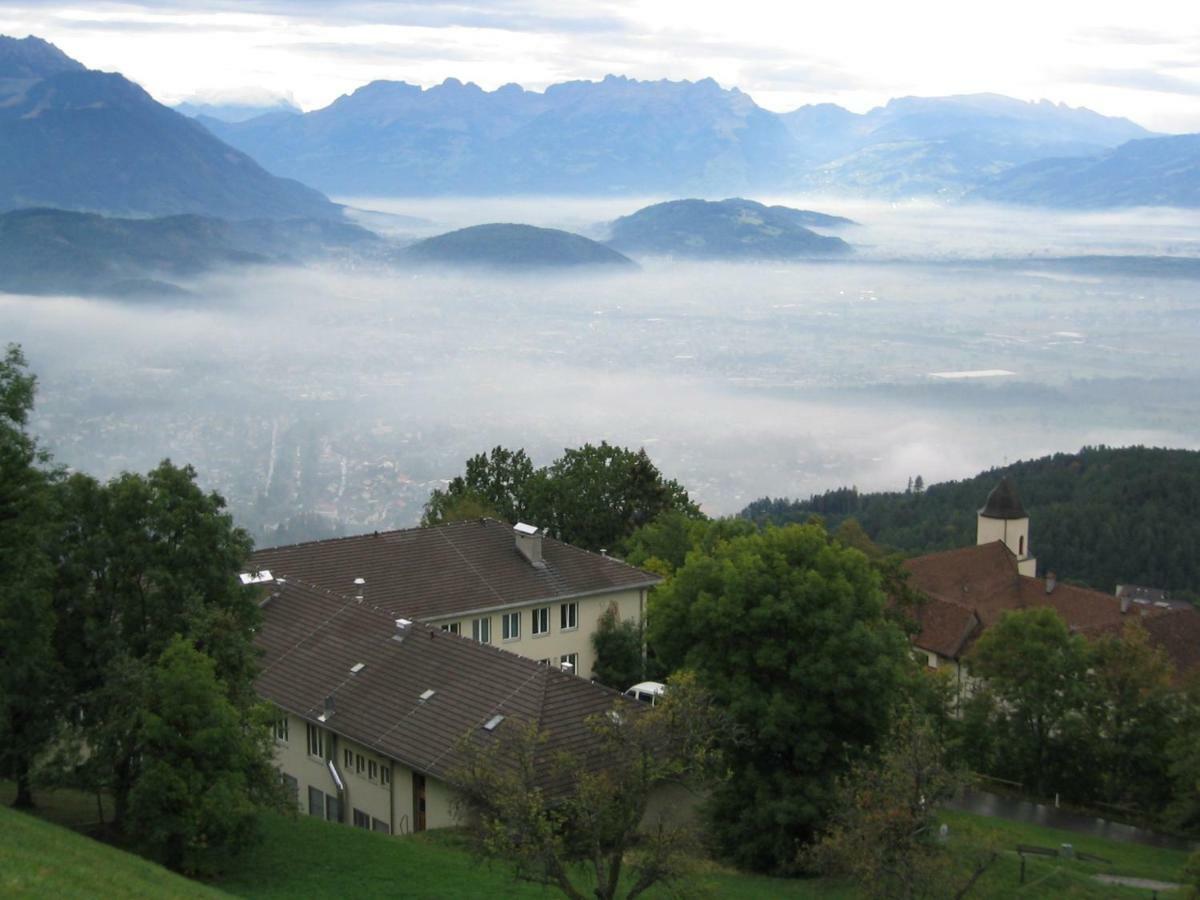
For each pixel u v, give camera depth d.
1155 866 50.31
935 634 99.50
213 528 40.59
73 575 39.31
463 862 39.81
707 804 47.72
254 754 36.81
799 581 47.22
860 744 47.25
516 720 37.59
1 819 32.50
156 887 30.30
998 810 62.75
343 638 55.41
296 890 35.94
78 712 39.38
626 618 69.25
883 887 32.97
